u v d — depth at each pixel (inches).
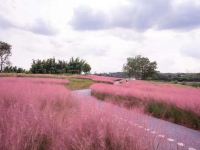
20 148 119.7
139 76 4820.4
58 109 267.1
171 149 176.7
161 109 403.9
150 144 132.9
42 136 139.3
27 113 175.6
